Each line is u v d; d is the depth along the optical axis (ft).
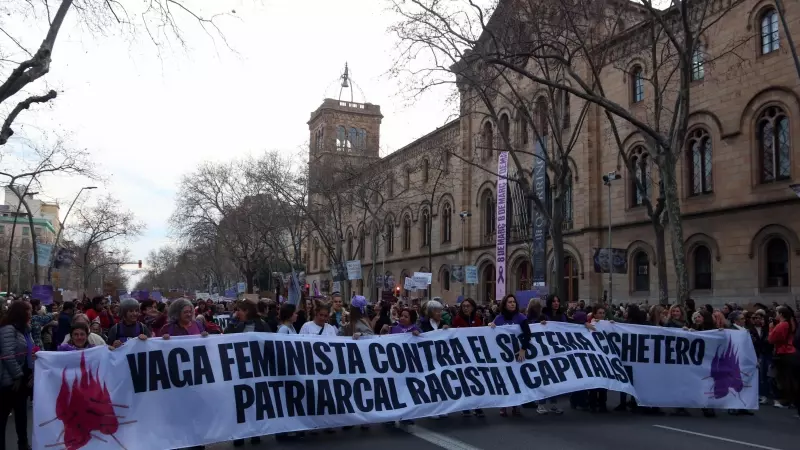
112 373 26.21
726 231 79.97
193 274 409.90
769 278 75.51
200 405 27.50
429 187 152.76
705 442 28.86
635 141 93.30
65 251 152.87
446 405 32.27
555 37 64.44
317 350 30.81
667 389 36.50
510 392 33.65
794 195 71.87
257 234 193.16
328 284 206.80
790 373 40.11
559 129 71.82
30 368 27.32
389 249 173.58
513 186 116.67
